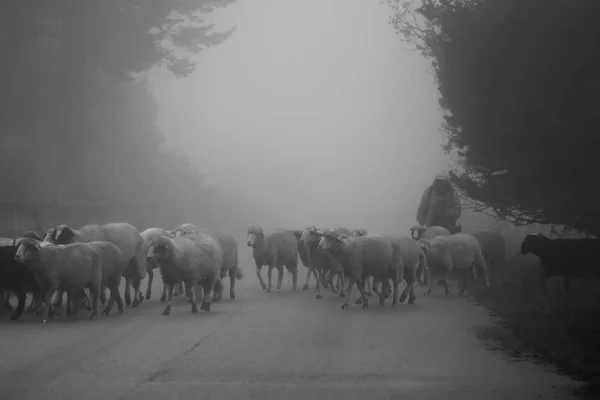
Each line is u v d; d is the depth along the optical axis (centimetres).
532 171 1370
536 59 1259
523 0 1273
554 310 1424
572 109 1245
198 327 1358
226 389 873
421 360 1043
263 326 1369
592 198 1348
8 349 1133
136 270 1725
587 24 1212
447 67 1432
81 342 1195
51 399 827
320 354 1088
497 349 1127
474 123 1416
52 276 1430
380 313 1559
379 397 836
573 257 1734
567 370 972
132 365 1011
